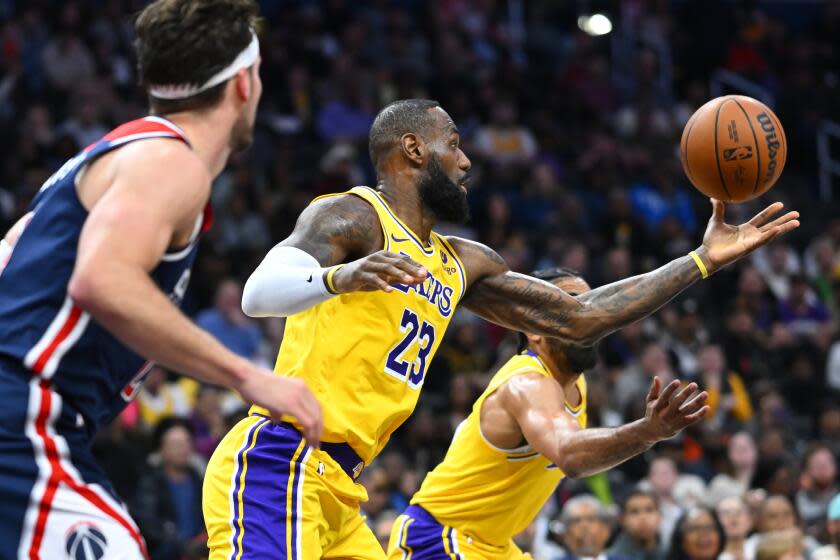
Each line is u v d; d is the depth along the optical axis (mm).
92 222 3084
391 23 18547
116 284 3016
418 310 4676
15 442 3211
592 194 17438
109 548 3283
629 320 5004
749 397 13398
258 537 4430
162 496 9000
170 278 3352
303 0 19469
